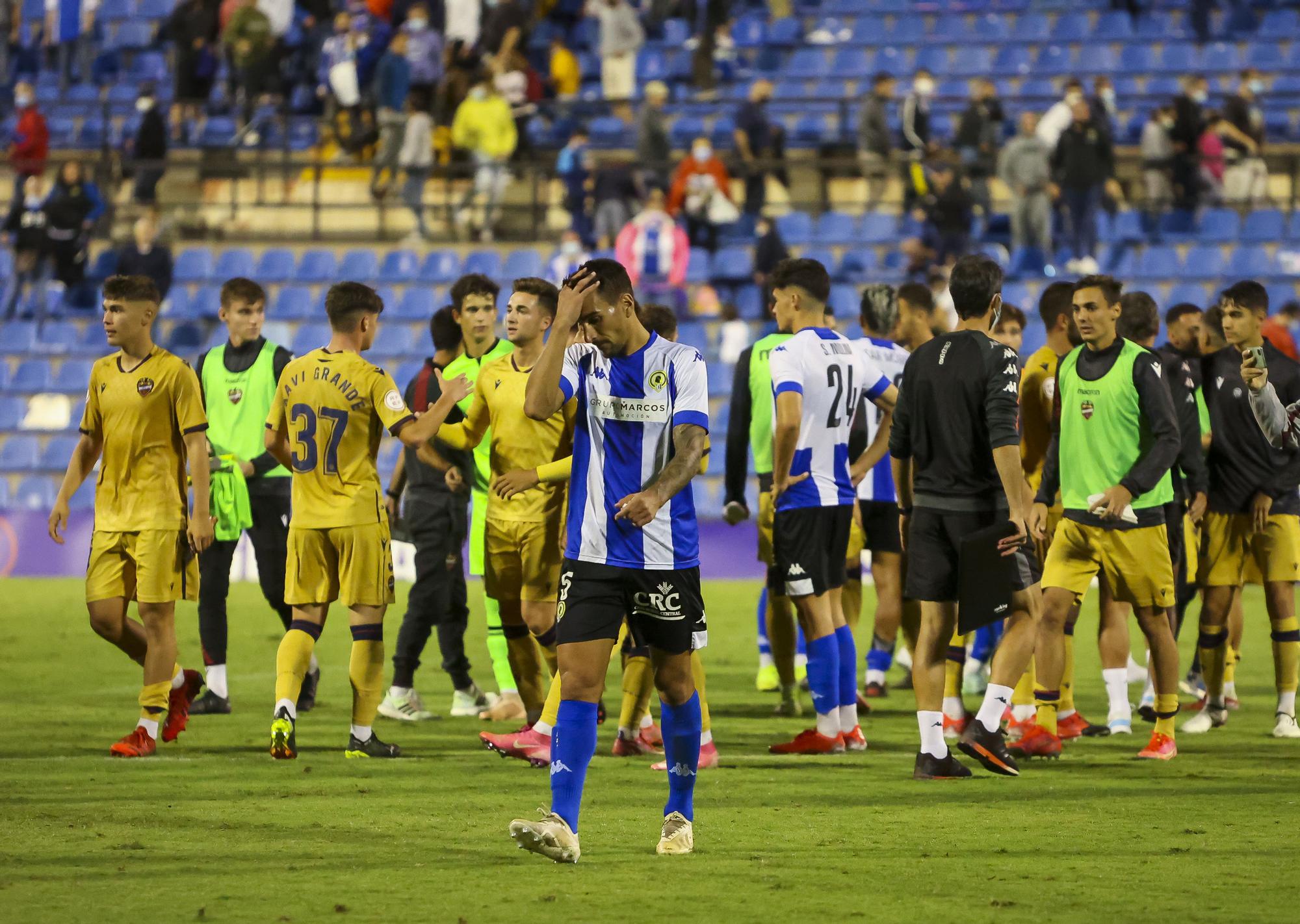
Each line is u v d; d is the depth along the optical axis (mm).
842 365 19438
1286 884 12188
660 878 12344
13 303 55344
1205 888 12039
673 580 12961
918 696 17688
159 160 58531
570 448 18594
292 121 60344
